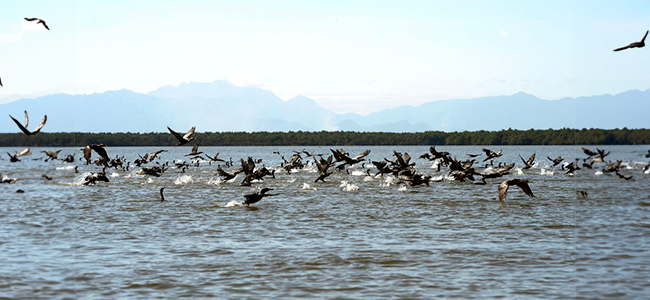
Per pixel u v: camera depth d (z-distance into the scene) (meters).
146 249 26.06
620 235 29.02
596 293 19.38
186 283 20.61
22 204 43.31
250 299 18.84
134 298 18.94
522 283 20.56
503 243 27.20
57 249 26.12
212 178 70.31
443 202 43.12
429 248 26.14
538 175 74.19
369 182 61.84
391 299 18.81
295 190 53.44
